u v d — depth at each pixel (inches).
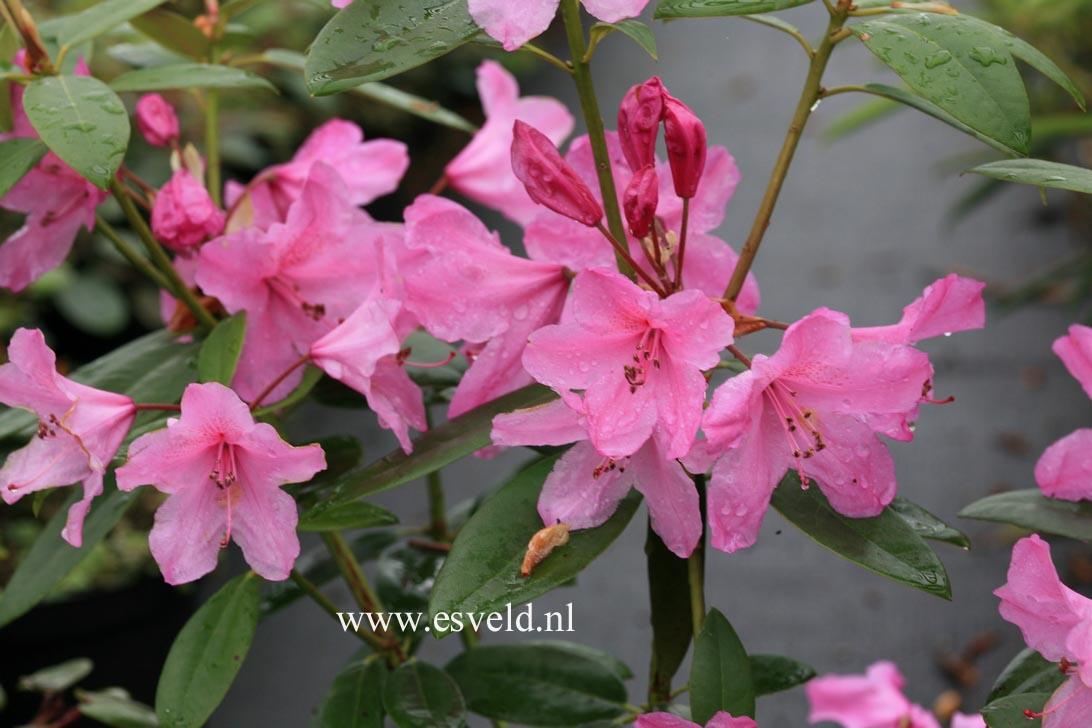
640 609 71.9
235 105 101.2
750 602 73.8
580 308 30.2
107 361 35.4
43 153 32.9
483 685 36.3
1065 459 33.0
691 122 30.6
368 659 36.2
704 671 30.9
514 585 30.6
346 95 114.1
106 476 35.2
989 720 31.0
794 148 32.2
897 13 31.4
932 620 71.8
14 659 61.4
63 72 35.2
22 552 62.9
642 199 30.5
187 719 32.3
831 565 77.1
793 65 149.1
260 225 36.6
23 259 35.1
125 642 63.5
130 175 36.3
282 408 34.6
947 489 81.7
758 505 30.8
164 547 31.3
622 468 31.2
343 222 33.4
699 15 30.9
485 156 38.4
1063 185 30.8
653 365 30.6
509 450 88.0
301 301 34.0
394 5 30.5
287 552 31.5
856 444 31.1
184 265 36.7
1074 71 74.9
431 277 32.3
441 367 36.3
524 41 29.6
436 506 40.3
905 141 133.7
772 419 31.1
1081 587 73.4
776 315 101.3
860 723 40.3
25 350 31.1
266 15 102.3
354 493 31.4
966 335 100.1
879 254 110.7
